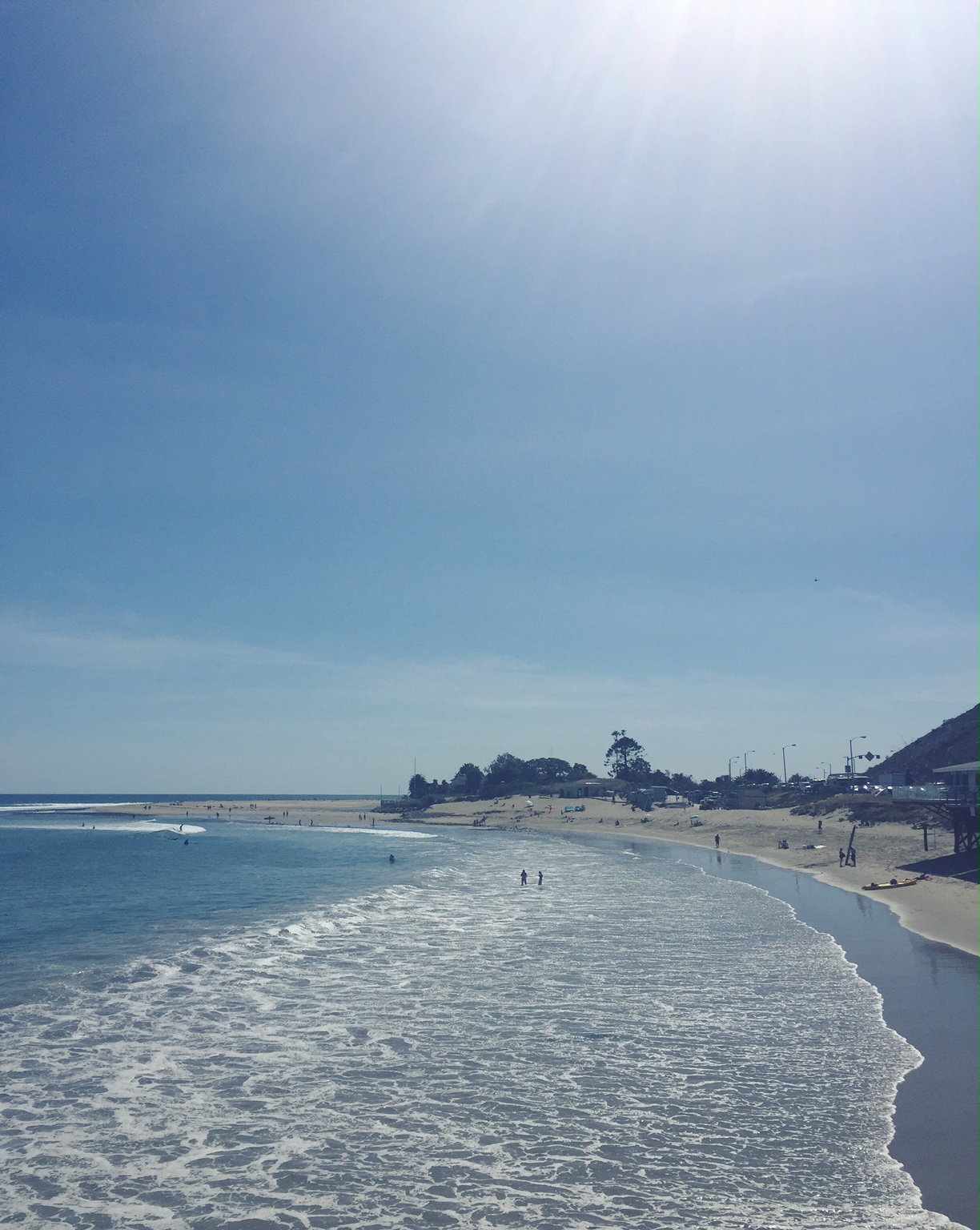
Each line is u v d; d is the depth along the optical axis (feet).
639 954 100.48
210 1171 45.93
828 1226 39.86
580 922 124.67
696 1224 40.29
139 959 96.78
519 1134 50.49
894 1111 52.80
